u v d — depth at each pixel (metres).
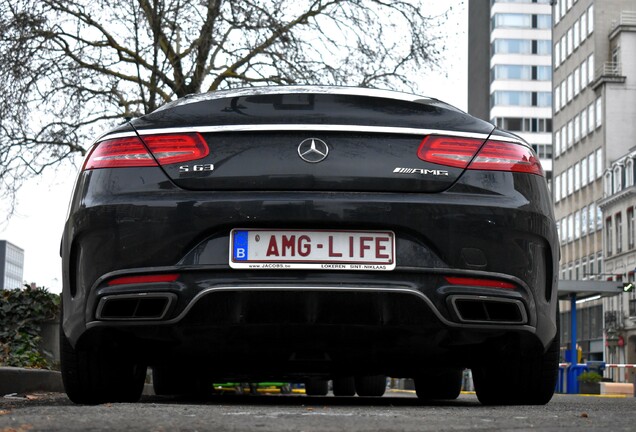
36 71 21.25
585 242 70.31
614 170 64.19
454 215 4.12
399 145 4.20
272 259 4.04
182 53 21.33
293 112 4.22
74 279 4.36
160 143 4.23
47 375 7.76
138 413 3.39
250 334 4.12
